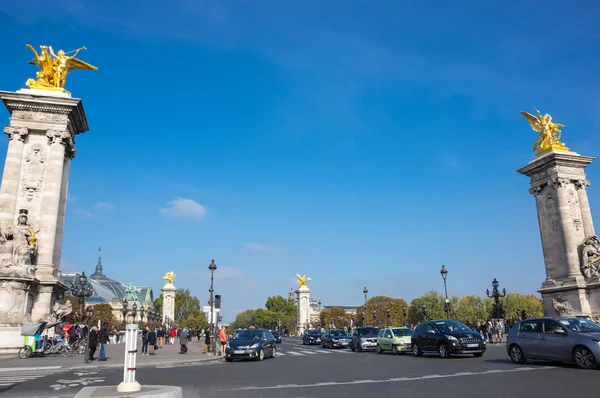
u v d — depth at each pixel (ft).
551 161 179.83
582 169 181.88
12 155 124.98
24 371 76.64
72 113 132.26
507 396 40.73
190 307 611.47
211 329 148.25
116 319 387.34
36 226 122.72
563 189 177.47
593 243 168.14
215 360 108.17
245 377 63.21
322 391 47.32
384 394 44.24
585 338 58.95
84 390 40.63
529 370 59.88
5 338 102.06
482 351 87.10
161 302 578.25
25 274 108.47
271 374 67.05
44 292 116.67
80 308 131.23
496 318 159.02
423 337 93.86
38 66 138.00
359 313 510.99
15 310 106.11
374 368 72.23
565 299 167.94
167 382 57.88
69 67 140.67
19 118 127.34
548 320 65.62
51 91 132.05
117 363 89.66
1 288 105.60
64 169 139.64
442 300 477.36
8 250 109.81
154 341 126.52
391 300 505.25
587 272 164.96
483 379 52.90
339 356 106.52
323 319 522.47
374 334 126.52
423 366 72.43
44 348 102.12
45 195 124.16
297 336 416.87
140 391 39.68
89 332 97.40
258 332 109.19
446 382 51.49
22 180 124.88
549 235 180.45
